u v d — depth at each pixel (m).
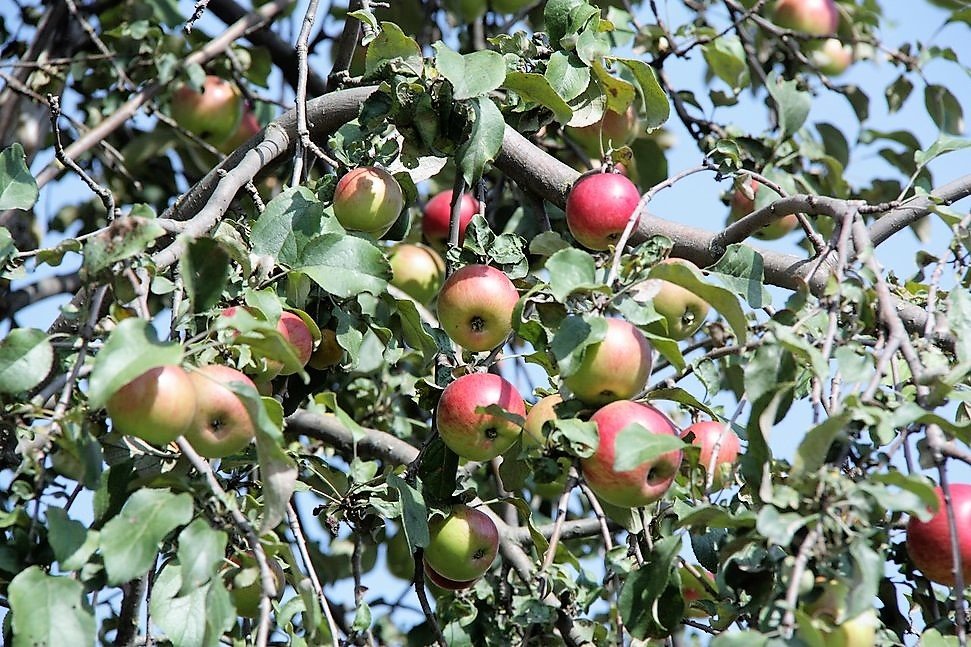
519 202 11.90
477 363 8.38
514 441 7.77
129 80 11.84
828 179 12.02
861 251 7.14
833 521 5.78
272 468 6.45
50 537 6.12
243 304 7.54
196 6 8.95
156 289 7.27
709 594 7.41
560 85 8.93
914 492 5.91
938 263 7.63
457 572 8.12
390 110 8.48
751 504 7.19
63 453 6.51
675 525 6.40
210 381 6.60
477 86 8.19
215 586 6.31
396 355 8.73
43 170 10.56
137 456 6.98
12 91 12.08
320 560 11.15
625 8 12.73
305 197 8.16
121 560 6.05
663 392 7.32
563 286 6.94
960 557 6.56
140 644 7.71
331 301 8.70
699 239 9.43
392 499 8.12
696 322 8.83
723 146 8.38
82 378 7.07
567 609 7.82
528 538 9.70
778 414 6.51
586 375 7.00
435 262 10.91
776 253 9.42
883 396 6.51
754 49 13.33
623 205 8.73
